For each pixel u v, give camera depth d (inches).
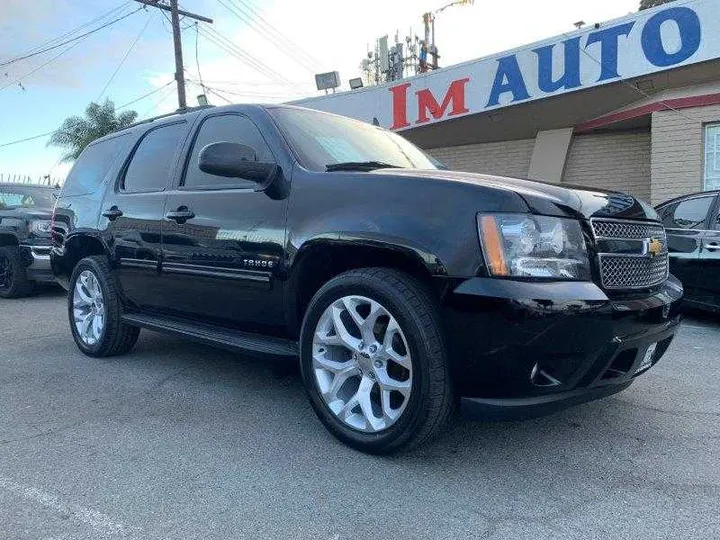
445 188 113.8
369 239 116.3
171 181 171.3
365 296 117.5
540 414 108.3
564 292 104.1
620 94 400.2
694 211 264.1
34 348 220.5
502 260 104.3
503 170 487.2
